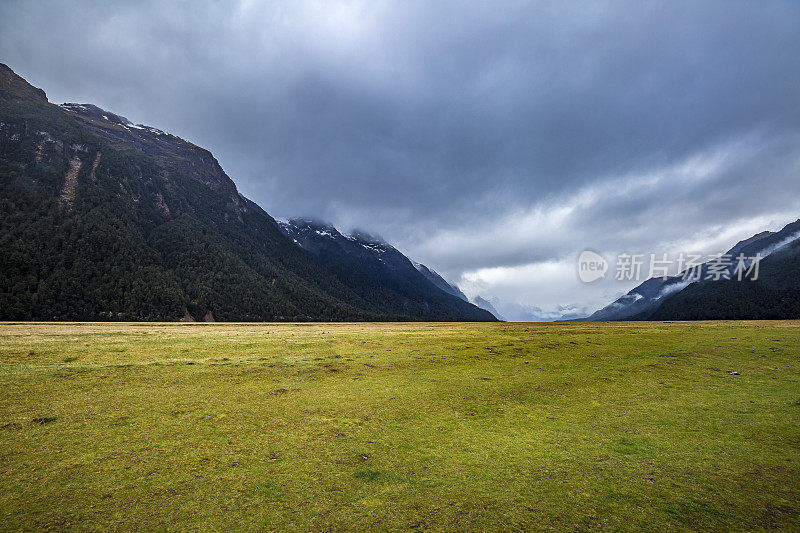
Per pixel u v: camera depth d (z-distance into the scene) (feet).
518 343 165.58
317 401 78.89
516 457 52.21
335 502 40.19
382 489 43.04
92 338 155.94
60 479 44.34
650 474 47.16
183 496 41.01
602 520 36.88
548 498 41.22
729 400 80.84
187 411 70.64
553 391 88.69
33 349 125.49
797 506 39.17
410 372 108.88
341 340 176.14
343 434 60.29
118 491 41.91
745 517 37.27
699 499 40.91
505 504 39.96
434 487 43.60
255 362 119.65
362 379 99.66
